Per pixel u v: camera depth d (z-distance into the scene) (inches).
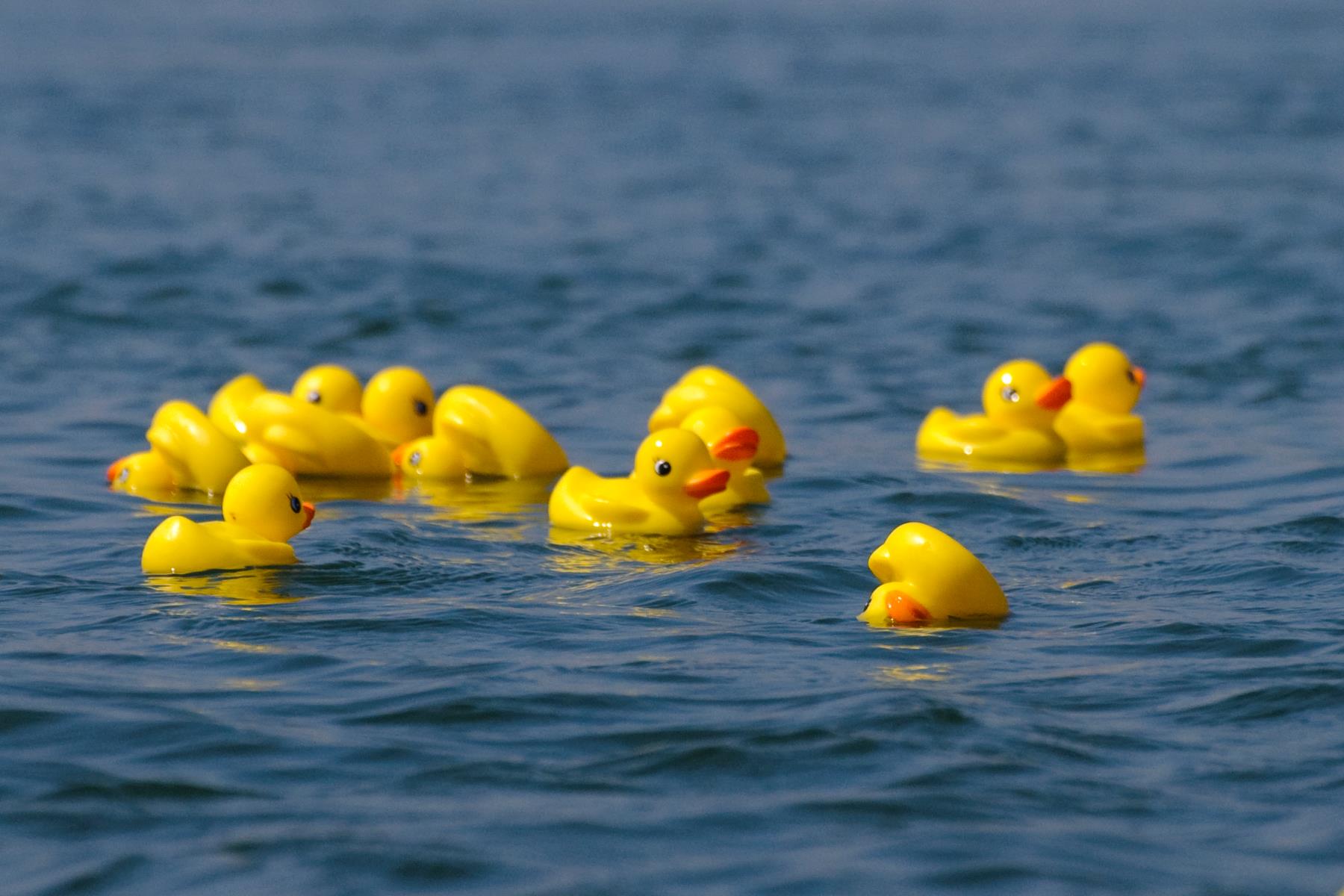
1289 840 264.8
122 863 256.2
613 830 268.4
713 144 1857.8
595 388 767.1
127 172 1587.1
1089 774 294.2
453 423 590.2
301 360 837.8
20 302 967.6
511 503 547.8
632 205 1427.2
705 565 448.8
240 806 277.9
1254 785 288.8
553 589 430.0
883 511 537.0
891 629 390.3
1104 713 327.0
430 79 2662.4
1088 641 378.9
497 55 3245.6
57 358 824.3
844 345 879.1
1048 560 469.7
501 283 1055.6
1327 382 775.1
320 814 274.5
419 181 1566.2
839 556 469.4
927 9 5575.8
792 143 1862.7
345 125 2025.1
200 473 556.4
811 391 764.6
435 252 1165.7
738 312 972.6
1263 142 1836.9
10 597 415.8
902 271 1113.4
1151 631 386.6
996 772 293.3
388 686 341.1
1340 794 284.2
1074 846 262.1
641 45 3585.1
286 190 1494.8
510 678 346.6
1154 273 1096.2
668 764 297.9
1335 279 1048.8
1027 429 628.4
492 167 1669.5
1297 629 386.3
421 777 291.0
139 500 544.7
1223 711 327.9
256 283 1043.3
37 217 1296.8
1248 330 903.1
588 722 319.0
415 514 529.0
